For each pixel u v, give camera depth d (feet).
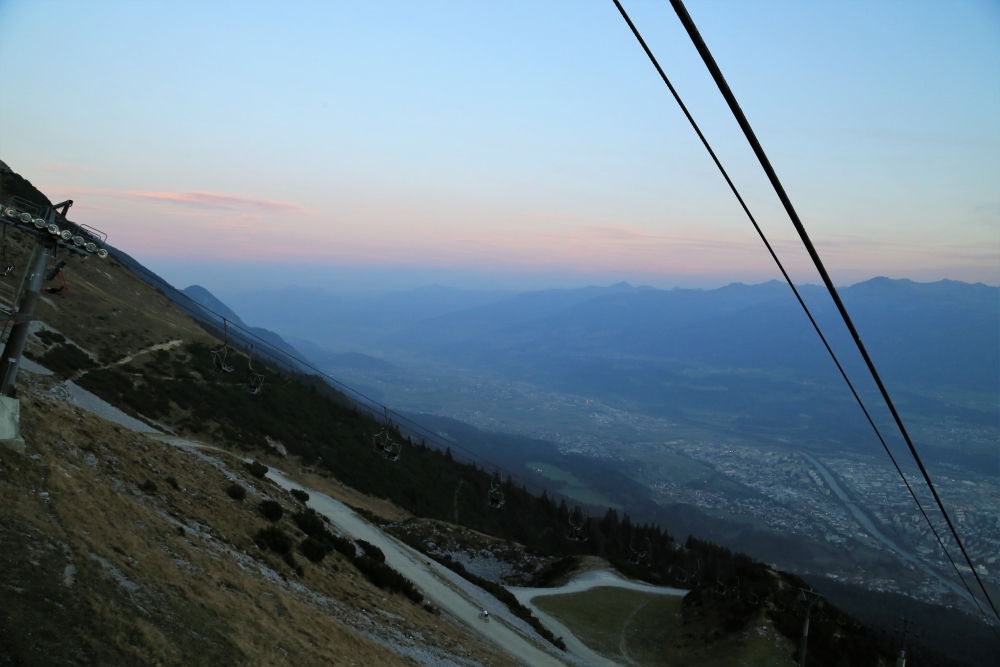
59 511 55.93
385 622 97.45
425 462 390.42
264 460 248.52
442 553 253.24
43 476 60.80
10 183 303.48
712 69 14.33
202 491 102.01
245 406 287.89
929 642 366.02
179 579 60.44
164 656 44.57
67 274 319.27
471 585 172.86
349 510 204.64
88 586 47.42
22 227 60.80
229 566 76.28
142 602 51.34
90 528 57.36
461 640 112.37
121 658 41.65
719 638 173.27
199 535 82.07
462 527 288.30
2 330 62.85
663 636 187.11
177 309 463.42
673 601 220.02
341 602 94.68
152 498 84.79
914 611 444.55
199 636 51.90
